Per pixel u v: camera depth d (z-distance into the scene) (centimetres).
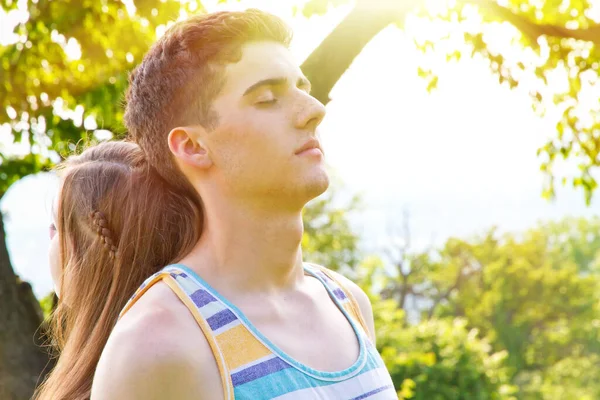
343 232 1977
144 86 119
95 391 104
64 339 159
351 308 131
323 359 114
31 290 345
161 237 134
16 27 459
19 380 324
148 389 99
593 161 464
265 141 109
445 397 1084
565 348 2653
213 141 112
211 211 115
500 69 435
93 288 142
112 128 416
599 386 2489
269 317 112
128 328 104
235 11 115
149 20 413
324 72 279
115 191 141
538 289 2681
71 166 151
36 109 480
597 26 367
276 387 105
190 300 107
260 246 114
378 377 119
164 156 121
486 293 2648
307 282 127
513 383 2495
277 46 114
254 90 110
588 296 2698
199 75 112
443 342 1162
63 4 443
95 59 466
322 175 111
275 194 111
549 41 433
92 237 144
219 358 103
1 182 611
